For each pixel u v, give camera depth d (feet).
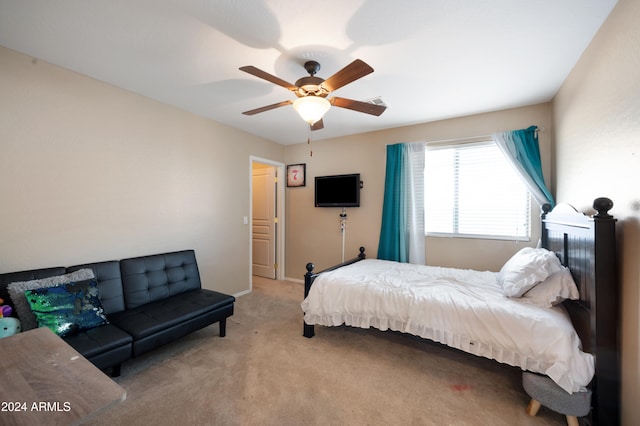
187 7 5.04
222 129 11.88
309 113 6.40
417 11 5.10
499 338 5.75
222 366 6.95
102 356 5.72
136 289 7.95
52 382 2.77
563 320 5.54
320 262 14.55
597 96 5.64
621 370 4.70
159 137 9.48
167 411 5.40
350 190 12.96
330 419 5.24
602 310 4.84
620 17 4.72
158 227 9.50
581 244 5.70
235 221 12.58
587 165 6.19
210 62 6.94
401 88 8.32
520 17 5.26
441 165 11.22
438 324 6.45
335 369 6.87
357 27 5.56
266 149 14.44
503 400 5.81
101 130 7.98
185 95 8.95
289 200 15.61
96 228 7.91
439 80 7.81
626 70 4.55
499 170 10.23
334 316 7.86
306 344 8.14
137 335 6.33
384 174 12.59
